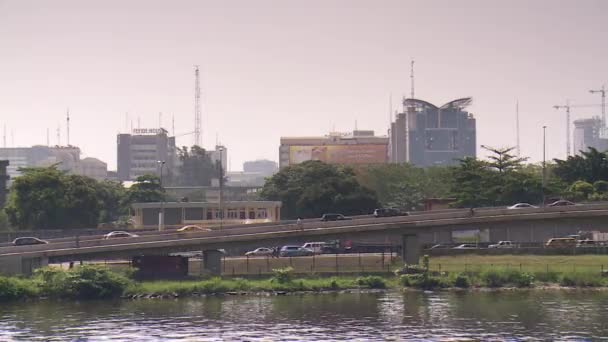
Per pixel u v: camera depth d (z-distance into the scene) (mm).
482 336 116125
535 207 179250
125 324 126875
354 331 120375
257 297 154750
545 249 187125
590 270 170625
